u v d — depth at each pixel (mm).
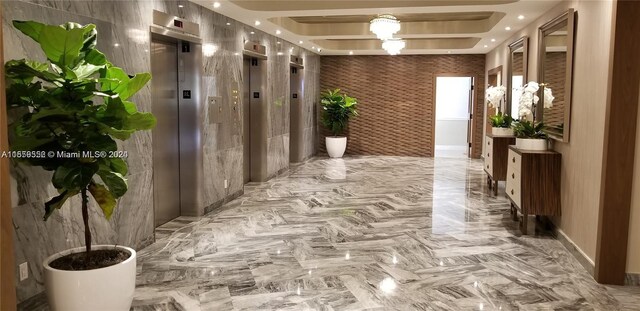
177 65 6070
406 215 6363
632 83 3893
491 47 11016
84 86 3008
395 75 13148
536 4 5906
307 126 12219
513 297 3719
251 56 8109
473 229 5691
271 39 9008
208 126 6359
